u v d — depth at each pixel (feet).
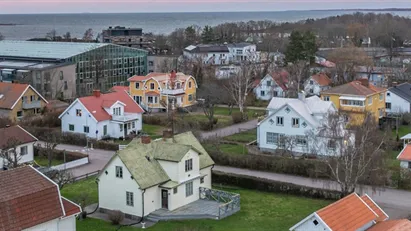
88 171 222.28
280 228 160.97
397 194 193.26
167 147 180.34
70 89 395.14
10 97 303.89
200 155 192.34
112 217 165.27
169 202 173.47
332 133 202.90
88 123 276.21
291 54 463.42
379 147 200.44
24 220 123.24
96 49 417.49
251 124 316.19
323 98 296.51
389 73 421.59
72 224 136.77
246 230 158.92
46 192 130.11
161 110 348.59
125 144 266.98
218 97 362.53
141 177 169.78
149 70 486.79
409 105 314.76
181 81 352.69
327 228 126.11
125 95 300.40
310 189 190.80
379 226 135.03
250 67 413.80
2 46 456.04
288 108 244.01
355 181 180.55
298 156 239.09
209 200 183.93
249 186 202.08
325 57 504.02
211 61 525.75
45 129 276.82
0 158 217.97
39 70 375.45
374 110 296.71
